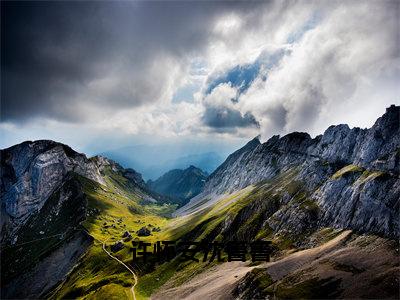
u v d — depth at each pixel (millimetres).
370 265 155375
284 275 172125
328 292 144875
